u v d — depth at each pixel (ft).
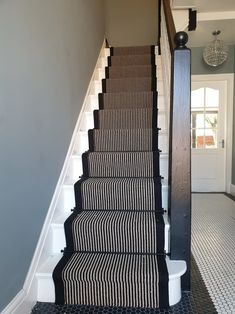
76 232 5.60
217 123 14.90
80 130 8.27
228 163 14.73
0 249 3.83
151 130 7.94
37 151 5.16
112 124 8.84
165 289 4.59
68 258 5.31
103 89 10.39
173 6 9.78
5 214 3.96
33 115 4.98
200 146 15.11
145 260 5.13
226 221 9.24
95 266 4.94
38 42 5.24
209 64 13.94
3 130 3.90
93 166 7.32
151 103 9.43
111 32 15.30
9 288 4.05
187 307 4.59
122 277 4.65
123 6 15.24
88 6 9.86
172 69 4.95
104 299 4.73
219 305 4.63
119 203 6.40
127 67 11.18
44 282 4.86
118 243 5.51
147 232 5.40
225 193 14.53
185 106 4.82
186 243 5.03
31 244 4.82
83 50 9.01
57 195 6.18
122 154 7.21
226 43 13.83
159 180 6.63
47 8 5.75
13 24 4.21
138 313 4.52
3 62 3.90
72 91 7.65
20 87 4.45
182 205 4.96
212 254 6.64
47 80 5.71
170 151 5.21
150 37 15.23
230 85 14.42
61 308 4.68
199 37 12.95
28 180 4.74
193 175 15.17
